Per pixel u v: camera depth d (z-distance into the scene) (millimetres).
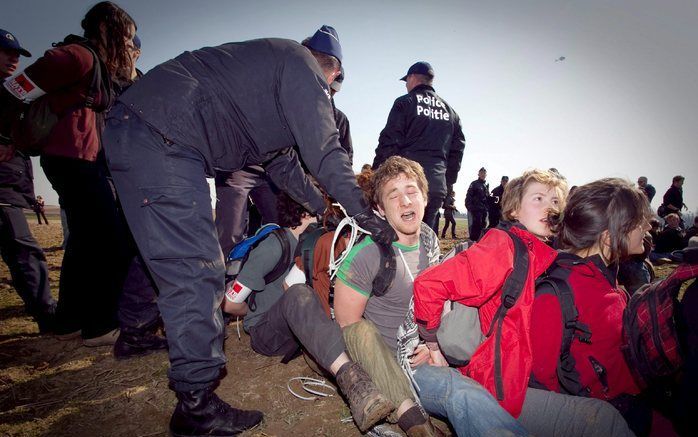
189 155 1582
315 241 2016
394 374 1623
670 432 1342
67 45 2184
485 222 10891
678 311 1279
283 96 1654
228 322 3006
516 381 1373
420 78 3963
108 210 2492
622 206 1430
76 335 2752
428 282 1490
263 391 2113
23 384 2188
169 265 1557
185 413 1638
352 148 3822
